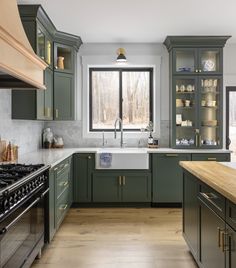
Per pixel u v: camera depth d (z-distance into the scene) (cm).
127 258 306
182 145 513
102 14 405
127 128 561
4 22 213
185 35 496
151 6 380
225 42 507
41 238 296
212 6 380
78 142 548
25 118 394
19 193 223
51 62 473
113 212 469
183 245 339
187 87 518
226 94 546
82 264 292
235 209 184
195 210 279
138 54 543
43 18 404
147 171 491
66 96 498
